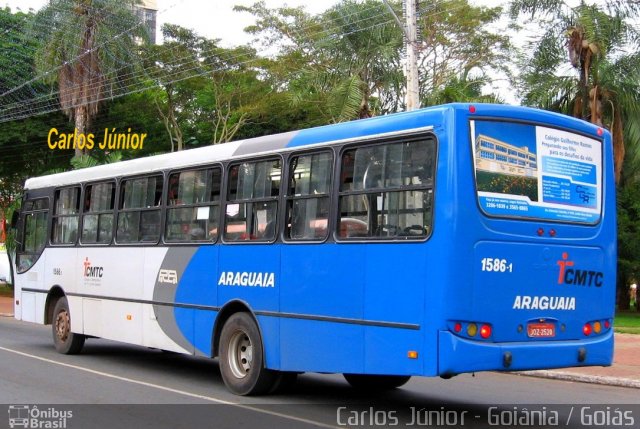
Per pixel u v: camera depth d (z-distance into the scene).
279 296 9.29
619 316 30.53
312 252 8.88
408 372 7.61
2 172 36.94
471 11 32.28
